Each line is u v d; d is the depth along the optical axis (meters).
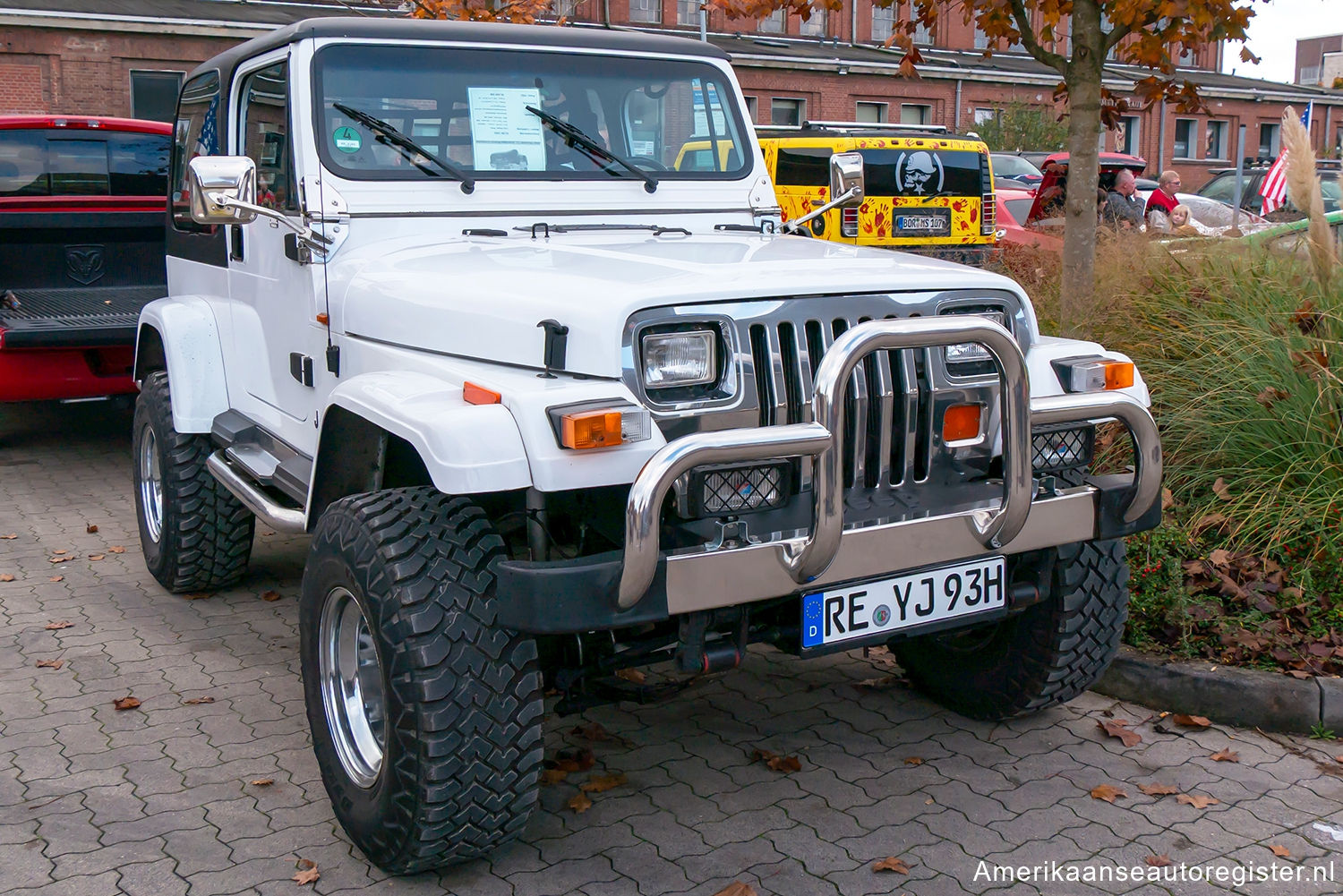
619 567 2.50
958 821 3.18
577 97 3.95
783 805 3.27
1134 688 3.93
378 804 2.76
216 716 3.85
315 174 3.55
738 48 27.45
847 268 2.96
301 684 4.12
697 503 2.59
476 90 3.79
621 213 3.91
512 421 2.54
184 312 4.50
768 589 2.65
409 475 3.25
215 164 3.28
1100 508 3.08
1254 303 5.27
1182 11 5.25
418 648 2.59
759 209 4.18
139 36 20.64
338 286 3.48
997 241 12.24
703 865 2.97
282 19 21.56
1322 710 3.68
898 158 11.52
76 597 5.00
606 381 2.63
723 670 2.82
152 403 4.73
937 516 2.83
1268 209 11.02
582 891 2.86
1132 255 6.27
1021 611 3.45
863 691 4.07
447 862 2.82
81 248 7.92
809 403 2.78
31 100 20.23
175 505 4.68
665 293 2.67
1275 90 36.16
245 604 4.92
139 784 3.38
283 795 3.33
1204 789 3.35
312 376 3.68
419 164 3.69
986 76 30.02
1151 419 3.03
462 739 2.61
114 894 2.83
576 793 3.34
